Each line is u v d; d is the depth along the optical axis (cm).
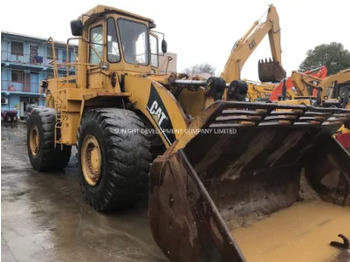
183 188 233
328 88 783
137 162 367
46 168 611
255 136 299
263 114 273
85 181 416
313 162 388
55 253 293
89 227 352
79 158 428
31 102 2888
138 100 404
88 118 409
